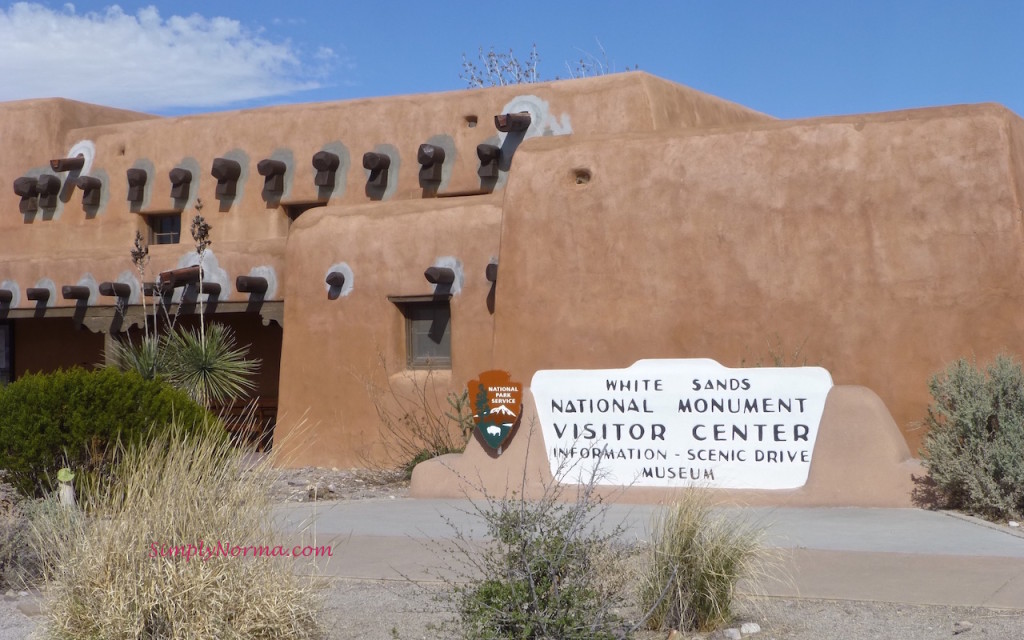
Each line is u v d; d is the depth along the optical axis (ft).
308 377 56.08
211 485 21.79
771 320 43.45
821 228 42.93
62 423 36.17
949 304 40.83
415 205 54.80
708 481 36.96
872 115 42.88
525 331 47.34
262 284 60.23
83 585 20.59
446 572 27.27
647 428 37.68
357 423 54.49
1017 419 33.17
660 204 45.52
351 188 64.44
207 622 19.98
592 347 46.16
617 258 46.03
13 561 27.17
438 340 54.49
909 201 41.70
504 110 60.39
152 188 70.13
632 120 56.59
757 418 36.76
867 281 42.11
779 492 36.09
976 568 26.32
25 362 79.82
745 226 44.11
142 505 21.21
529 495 38.06
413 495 40.29
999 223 40.34
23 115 74.54
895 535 30.55
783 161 43.78
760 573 23.34
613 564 21.74
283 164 66.08
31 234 73.67
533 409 38.99
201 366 54.03
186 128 69.62
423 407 53.01
